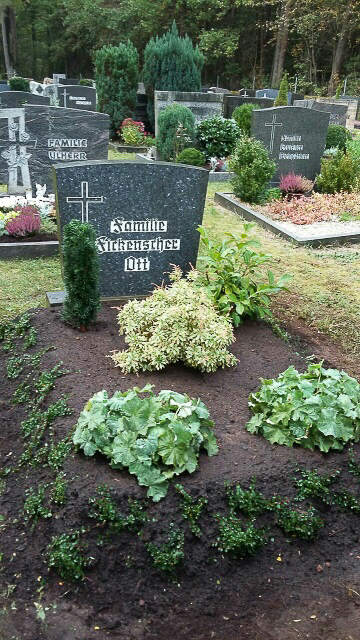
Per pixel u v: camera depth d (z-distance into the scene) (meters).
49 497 2.94
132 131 16.20
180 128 13.21
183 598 2.67
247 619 2.61
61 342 4.34
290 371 3.65
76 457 3.06
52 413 3.47
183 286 4.38
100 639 2.48
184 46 17.80
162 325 4.03
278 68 36.56
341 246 8.12
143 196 5.11
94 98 18.92
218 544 2.80
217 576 2.75
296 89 36.00
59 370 3.94
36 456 3.26
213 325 4.14
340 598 2.73
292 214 9.36
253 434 3.41
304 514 2.98
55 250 7.01
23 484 3.18
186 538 2.78
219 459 3.13
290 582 2.79
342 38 33.59
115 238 5.18
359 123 24.16
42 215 7.97
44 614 2.56
